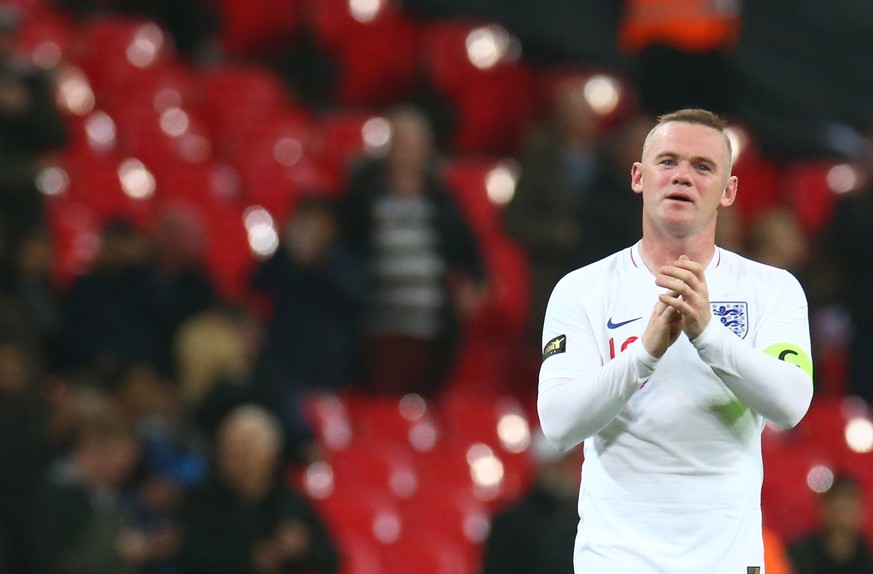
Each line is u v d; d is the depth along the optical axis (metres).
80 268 37.53
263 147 44.44
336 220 37.28
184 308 34.25
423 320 36.94
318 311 36.81
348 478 35.19
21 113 34.56
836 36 58.47
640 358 14.55
